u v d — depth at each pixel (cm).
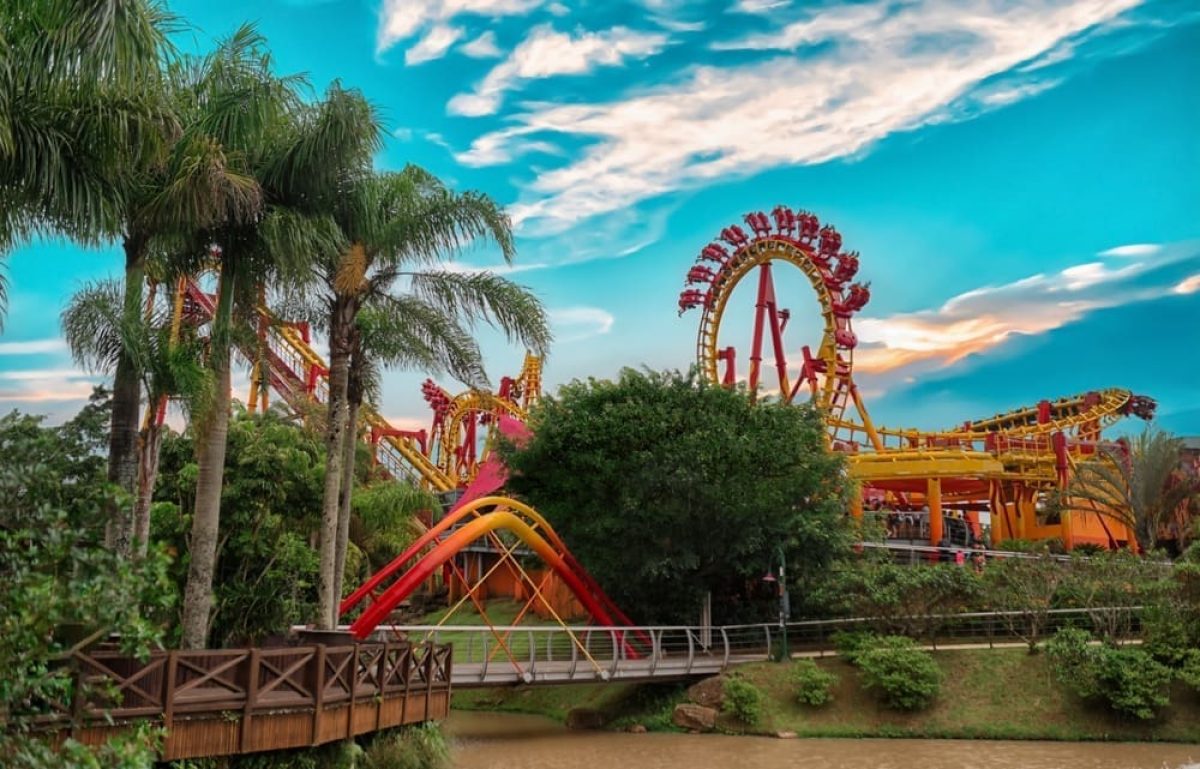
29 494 937
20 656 857
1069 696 3028
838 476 3962
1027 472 6406
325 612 2289
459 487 7244
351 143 2091
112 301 1834
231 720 1464
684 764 2553
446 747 2275
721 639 3878
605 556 3778
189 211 1789
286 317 2488
